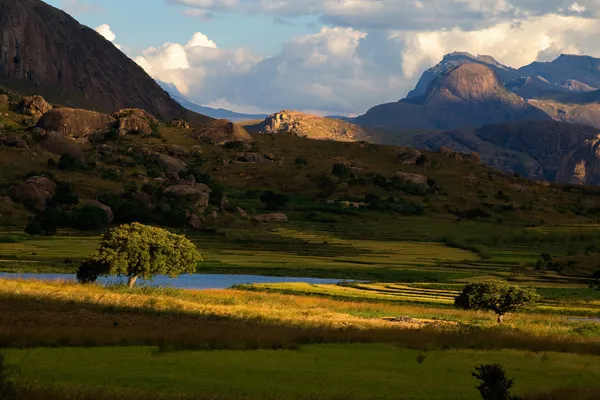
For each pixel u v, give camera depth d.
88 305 50.69
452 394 29.42
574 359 39.53
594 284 106.75
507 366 36.78
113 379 28.75
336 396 27.92
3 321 41.53
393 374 33.16
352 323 53.50
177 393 26.91
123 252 71.00
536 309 76.81
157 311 51.22
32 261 101.62
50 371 29.59
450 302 79.75
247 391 28.09
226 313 53.62
